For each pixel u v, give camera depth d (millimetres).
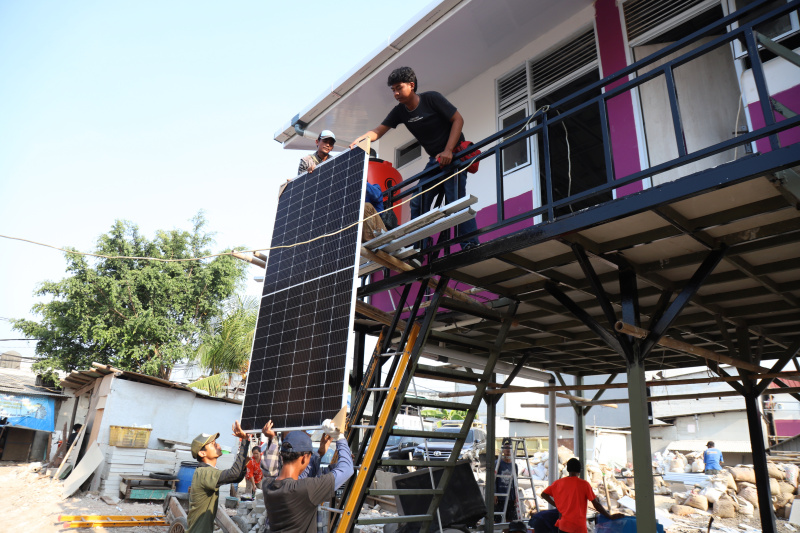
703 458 15742
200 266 25406
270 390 4895
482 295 7430
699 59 7238
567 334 7852
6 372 33781
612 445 21547
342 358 4168
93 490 13039
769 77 5488
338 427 3818
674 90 4043
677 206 4180
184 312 24766
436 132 5785
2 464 24469
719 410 21328
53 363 22750
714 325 7395
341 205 5113
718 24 3934
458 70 9141
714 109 7094
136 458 13188
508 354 9477
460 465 7883
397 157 10695
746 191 3912
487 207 8570
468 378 6012
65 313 23750
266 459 10102
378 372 5949
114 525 9500
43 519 9906
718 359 5996
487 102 8977
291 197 6195
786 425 20734
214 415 16109
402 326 7398
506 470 10609
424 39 8266
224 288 25312
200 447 5023
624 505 11250
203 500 4758
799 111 5172
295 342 4848
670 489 14383
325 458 10789
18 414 28078
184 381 30562
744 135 3621
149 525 9719
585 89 4660
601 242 4949
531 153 8016
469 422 5859
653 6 7055
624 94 7141
